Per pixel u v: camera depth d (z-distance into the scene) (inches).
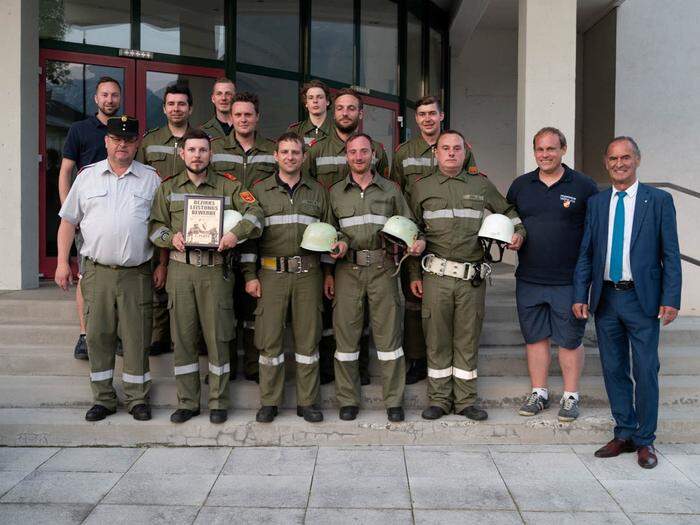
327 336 179.5
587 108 382.9
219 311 162.4
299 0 295.4
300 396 167.9
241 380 181.9
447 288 165.6
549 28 235.6
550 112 236.8
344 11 309.3
